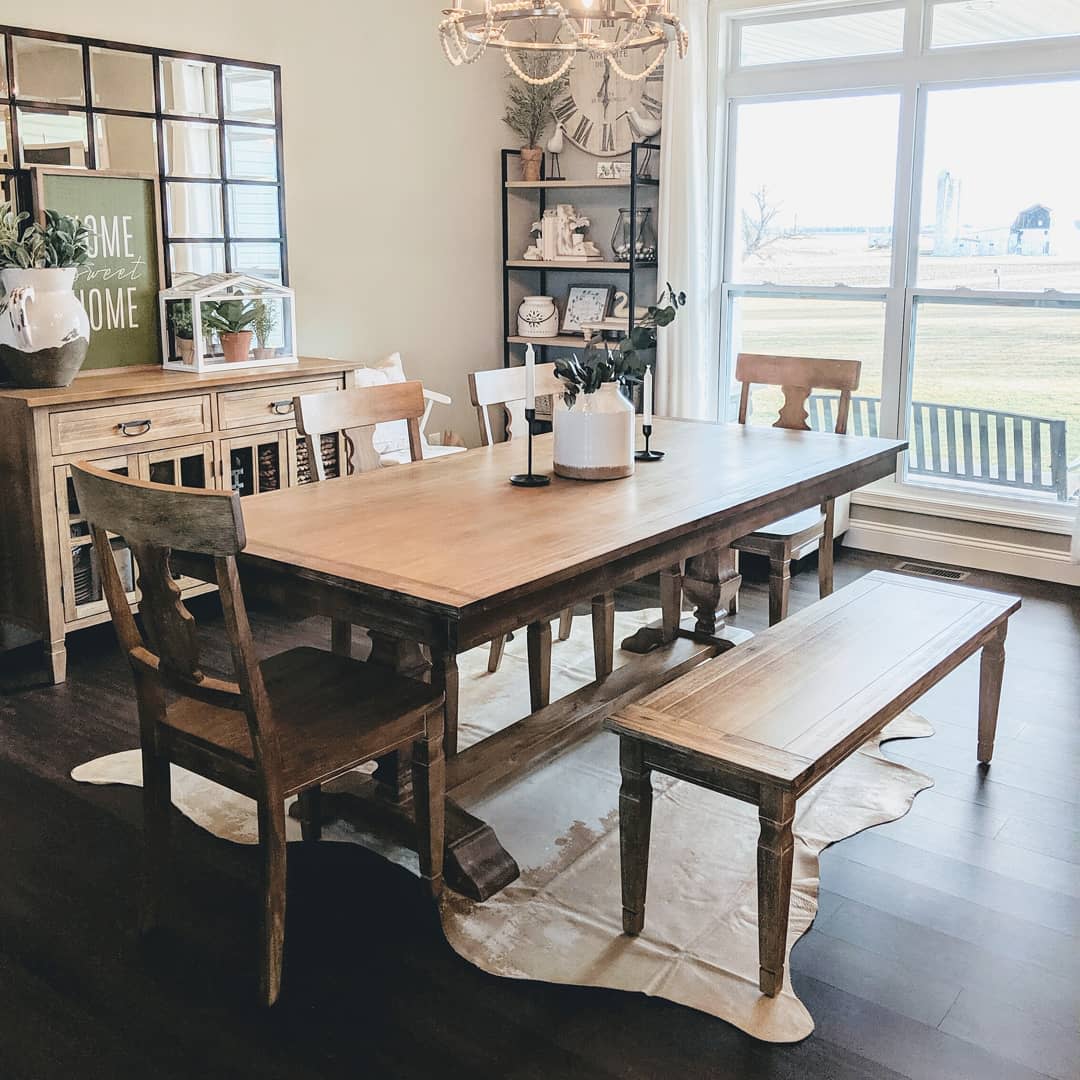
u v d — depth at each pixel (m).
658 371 5.12
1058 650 3.72
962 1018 1.97
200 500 1.77
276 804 1.93
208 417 3.76
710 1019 1.97
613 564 2.31
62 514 3.37
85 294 3.75
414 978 2.08
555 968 2.11
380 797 2.49
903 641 2.51
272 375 3.92
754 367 3.87
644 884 2.18
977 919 2.25
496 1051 1.89
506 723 3.18
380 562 2.14
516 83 5.41
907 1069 1.84
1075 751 2.99
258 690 1.87
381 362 4.77
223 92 4.13
